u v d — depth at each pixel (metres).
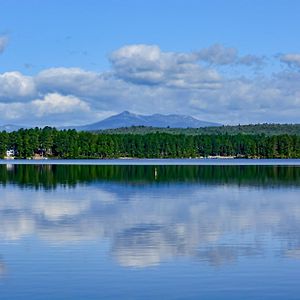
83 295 27.14
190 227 45.66
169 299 26.55
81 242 39.09
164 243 38.72
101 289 28.06
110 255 35.03
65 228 45.09
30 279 29.75
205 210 57.41
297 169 154.25
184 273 30.88
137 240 39.84
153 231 43.69
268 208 59.16
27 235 41.81
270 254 35.34
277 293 27.39
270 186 90.12
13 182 99.75
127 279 29.75
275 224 47.28
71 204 62.66
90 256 34.78
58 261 33.50
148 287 28.36
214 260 33.78
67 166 178.88
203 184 94.75
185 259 34.00
